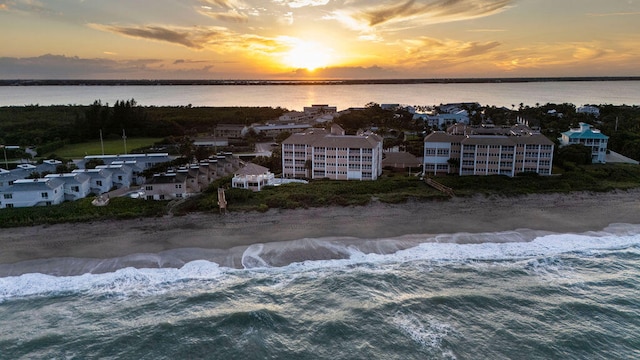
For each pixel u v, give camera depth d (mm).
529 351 45469
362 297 55219
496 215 82000
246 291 56438
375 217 80062
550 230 76000
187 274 60188
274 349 45781
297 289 57094
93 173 98312
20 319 50469
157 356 44688
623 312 52562
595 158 124125
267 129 186250
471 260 65438
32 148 149625
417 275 60875
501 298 55250
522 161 107688
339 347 46062
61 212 78250
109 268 61188
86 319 50625
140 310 52312
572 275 61500
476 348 45750
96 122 176625
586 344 46656
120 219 76688
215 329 48719
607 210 85250
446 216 81250
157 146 152750
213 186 94812
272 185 98500
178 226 74875
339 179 107125
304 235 72250
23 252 65125
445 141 110250
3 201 84000
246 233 72625
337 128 124312
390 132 177375
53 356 44594
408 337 47469
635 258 66688
